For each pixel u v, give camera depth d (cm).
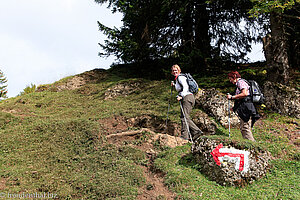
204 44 1071
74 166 496
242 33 1142
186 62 997
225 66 1074
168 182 409
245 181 390
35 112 870
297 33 927
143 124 696
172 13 1021
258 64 1216
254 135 586
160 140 563
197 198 356
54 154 533
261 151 429
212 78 977
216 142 419
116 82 1128
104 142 582
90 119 718
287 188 360
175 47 1041
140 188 420
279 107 691
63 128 628
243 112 489
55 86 1225
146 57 1161
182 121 555
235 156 396
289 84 750
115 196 398
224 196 357
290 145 521
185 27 1073
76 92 1109
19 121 730
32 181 438
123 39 1168
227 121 653
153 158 511
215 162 406
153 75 1197
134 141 576
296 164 438
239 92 500
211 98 716
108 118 718
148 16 1066
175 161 471
